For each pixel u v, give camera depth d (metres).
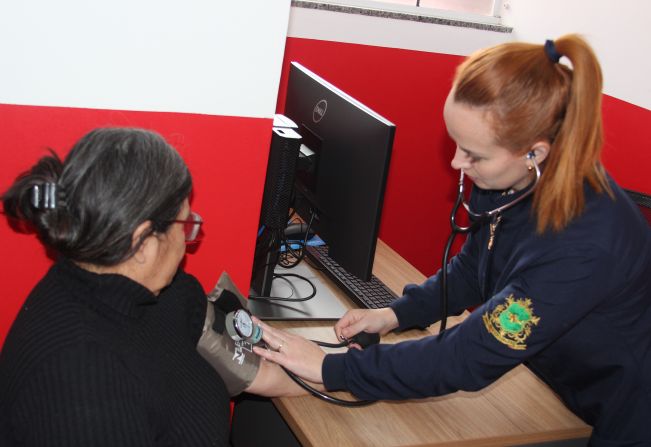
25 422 0.87
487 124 1.05
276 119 1.66
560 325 1.13
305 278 1.78
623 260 1.12
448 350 1.21
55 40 1.22
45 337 0.90
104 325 0.95
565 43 1.04
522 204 1.21
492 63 1.05
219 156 1.41
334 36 2.81
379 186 1.47
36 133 1.27
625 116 2.64
